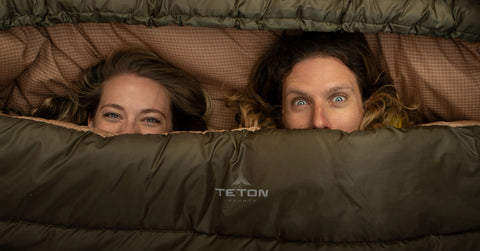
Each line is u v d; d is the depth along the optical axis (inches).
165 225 26.5
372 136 26.9
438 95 38.6
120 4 32.3
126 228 26.6
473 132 27.8
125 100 37.5
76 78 41.7
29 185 26.5
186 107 42.0
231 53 39.8
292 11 32.1
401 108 38.8
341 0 31.8
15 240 26.3
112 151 27.0
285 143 27.0
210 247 25.7
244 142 27.7
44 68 40.3
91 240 26.1
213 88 43.9
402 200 25.5
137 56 38.8
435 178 26.0
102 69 40.4
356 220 25.2
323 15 32.0
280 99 39.3
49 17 33.3
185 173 26.7
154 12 32.8
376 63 38.1
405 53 37.6
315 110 33.9
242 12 32.2
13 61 38.4
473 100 37.5
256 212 25.8
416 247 25.1
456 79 37.0
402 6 31.5
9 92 42.1
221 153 27.2
